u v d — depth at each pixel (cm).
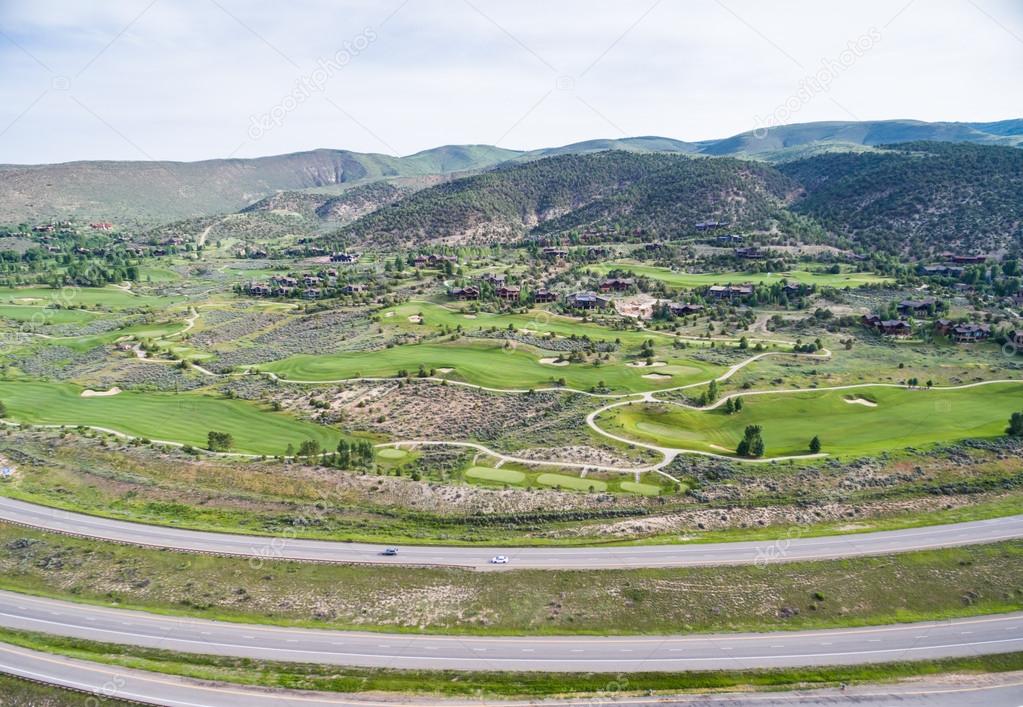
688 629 6594
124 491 9550
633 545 7912
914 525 8338
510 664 6112
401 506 8994
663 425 11762
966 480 9412
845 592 7094
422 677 5947
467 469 10212
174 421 12662
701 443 10962
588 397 13175
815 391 12962
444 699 5700
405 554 7738
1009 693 5853
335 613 6831
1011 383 13188
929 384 13138
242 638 6494
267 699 5716
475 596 7006
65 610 6988
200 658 6219
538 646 6353
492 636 6475
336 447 11319
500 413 12619
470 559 7631
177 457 10588
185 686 5869
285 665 6116
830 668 6097
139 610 6969
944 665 6153
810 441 10744
